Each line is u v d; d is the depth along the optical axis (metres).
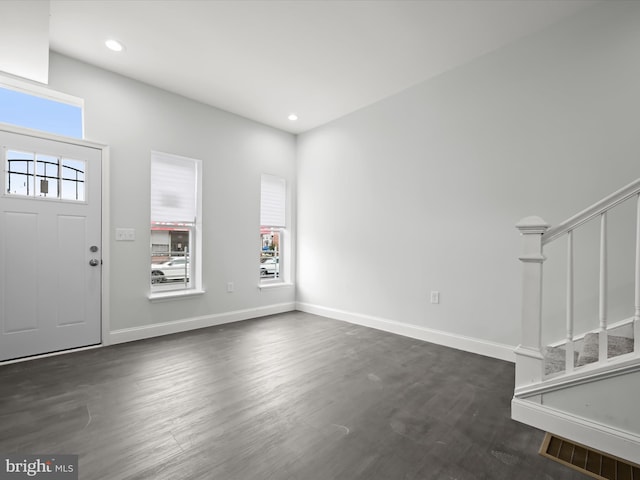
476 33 2.55
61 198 2.82
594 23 2.28
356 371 2.48
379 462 1.44
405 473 1.37
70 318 2.87
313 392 2.12
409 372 2.46
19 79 2.62
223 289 3.95
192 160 3.76
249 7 2.25
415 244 3.36
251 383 2.26
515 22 2.43
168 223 3.57
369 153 3.81
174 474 1.35
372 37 2.59
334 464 1.43
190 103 3.65
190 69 3.06
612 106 2.22
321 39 2.62
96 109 2.99
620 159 2.19
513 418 1.80
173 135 3.51
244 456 1.47
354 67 3.03
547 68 2.50
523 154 2.63
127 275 3.19
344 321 4.05
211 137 3.84
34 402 1.95
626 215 2.14
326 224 4.33
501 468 1.41
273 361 2.68
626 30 2.16
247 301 4.20
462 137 3.00
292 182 4.73
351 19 2.38
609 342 1.88
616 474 1.37
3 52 2.22
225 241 3.97
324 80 3.26
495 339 2.80
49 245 2.76
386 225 3.63
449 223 3.09
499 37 2.61
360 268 3.91
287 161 4.67
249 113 4.05
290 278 4.75
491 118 2.81
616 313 2.17
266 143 4.41
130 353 2.84
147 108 3.32
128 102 3.19
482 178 2.87
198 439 1.60
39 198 2.71
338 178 4.18
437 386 2.22
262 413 1.85
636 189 1.53
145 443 1.56
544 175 2.52
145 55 2.83
